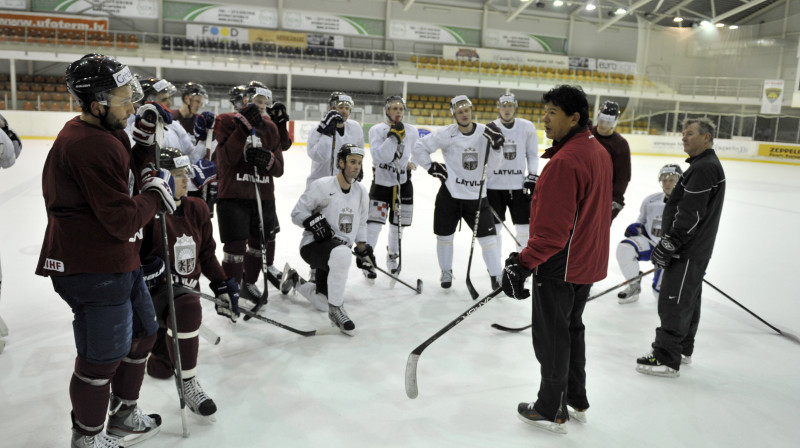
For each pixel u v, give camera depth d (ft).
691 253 10.31
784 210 32.86
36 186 31.17
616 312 14.43
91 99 6.49
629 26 91.30
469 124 15.74
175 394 9.59
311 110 69.36
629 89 82.17
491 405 9.50
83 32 71.05
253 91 14.02
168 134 14.79
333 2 80.48
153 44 72.33
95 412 7.27
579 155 7.84
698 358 11.73
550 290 8.38
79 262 6.69
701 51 82.48
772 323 13.91
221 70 72.64
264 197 14.11
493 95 88.33
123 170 6.61
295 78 81.00
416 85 85.46
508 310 14.38
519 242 17.22
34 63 70.79
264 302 13.44
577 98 7.98
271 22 78.59
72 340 11.55
